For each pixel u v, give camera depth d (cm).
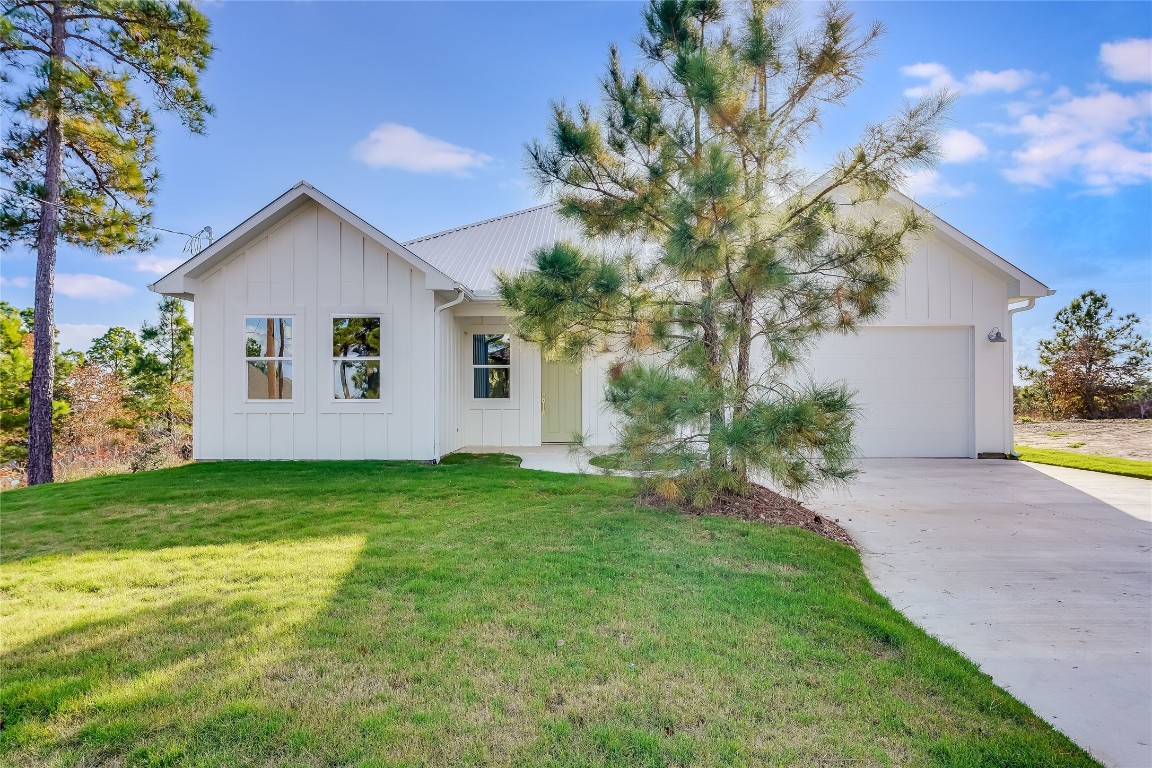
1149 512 624
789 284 524
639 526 506
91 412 1684
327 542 469
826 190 551
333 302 927
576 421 1205
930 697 247
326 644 288
